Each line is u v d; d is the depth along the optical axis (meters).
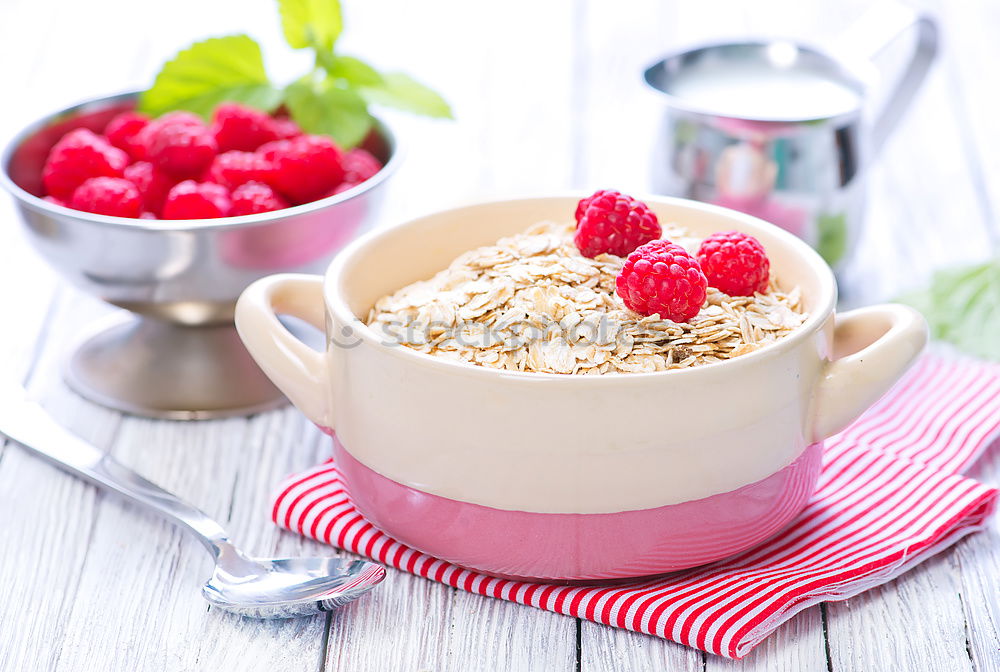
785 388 0.60
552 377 0.58
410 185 0.85
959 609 0.62
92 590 0.63
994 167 0.87
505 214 0.67
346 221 0.70
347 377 0.61
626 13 1.09
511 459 0.59
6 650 0.61
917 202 0.84
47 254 0.70
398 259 0.66
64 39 1.03
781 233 0.65
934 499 0.64
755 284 0.63
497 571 0.61
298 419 0.70
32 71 0.97
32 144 0.76
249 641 0.61
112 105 0.78
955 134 0.90
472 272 0.65
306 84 0.78
